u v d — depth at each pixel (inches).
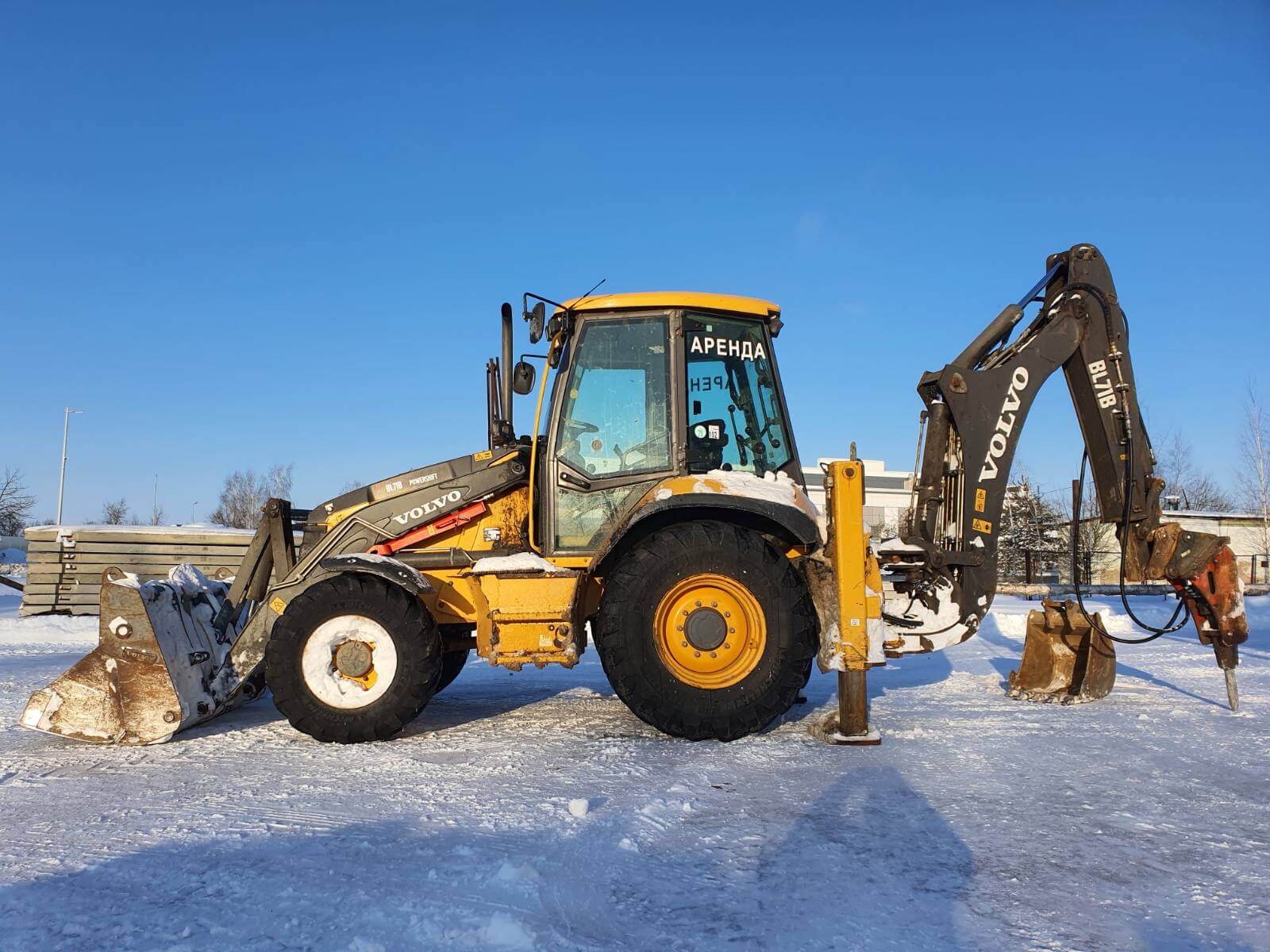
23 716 185.0
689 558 186.2
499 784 151.3
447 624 216.8
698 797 143.0
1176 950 89.4
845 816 133.0
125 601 187.8
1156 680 278.5
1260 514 1128.8
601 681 294.7
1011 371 213.9
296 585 206.5
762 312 218.5
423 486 213.0
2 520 1491.1
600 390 210.1
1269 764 165.9
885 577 215.2
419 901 99.2
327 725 185.6
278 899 100.3
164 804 140.2
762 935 92.4
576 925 94.1
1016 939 91.7
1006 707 230.8
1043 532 1240.2
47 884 105.8
